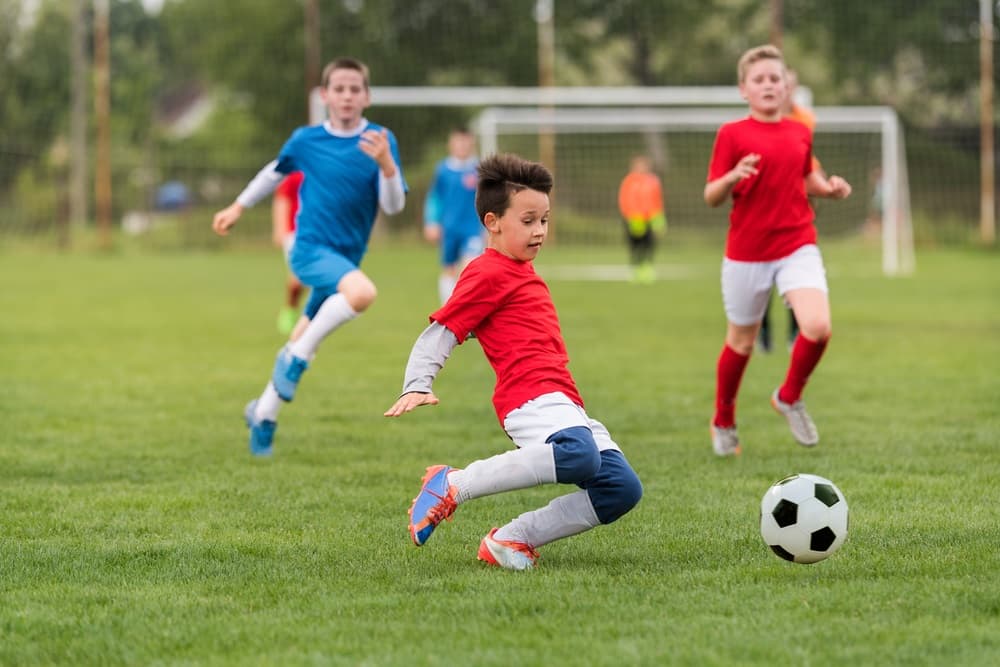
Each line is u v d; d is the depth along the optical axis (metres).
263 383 27.92
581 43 106.12
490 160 12.98
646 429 22.22
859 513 15.39
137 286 57.59
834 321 41.75
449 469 12.68
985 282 60.72
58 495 16.88
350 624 10.98
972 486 17.05
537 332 12.83
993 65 100.38
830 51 103.69
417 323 41.50
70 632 10.91
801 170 19.20
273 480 17.92
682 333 38.22
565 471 12.30
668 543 14.00
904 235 82.44
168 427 22.42
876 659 9.93
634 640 10.42
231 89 116.00
